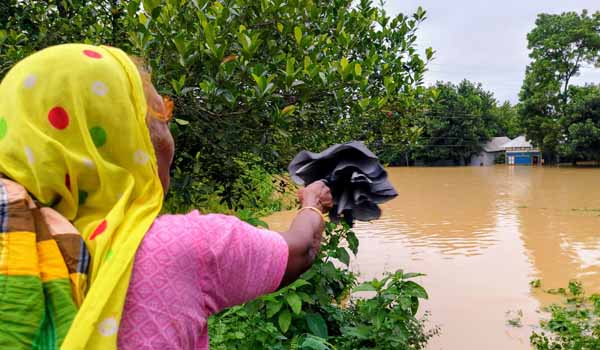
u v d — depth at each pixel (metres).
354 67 3.70
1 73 3.64
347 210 1.42
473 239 11.05
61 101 0.90
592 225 12.72
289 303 3.34
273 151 3.94
